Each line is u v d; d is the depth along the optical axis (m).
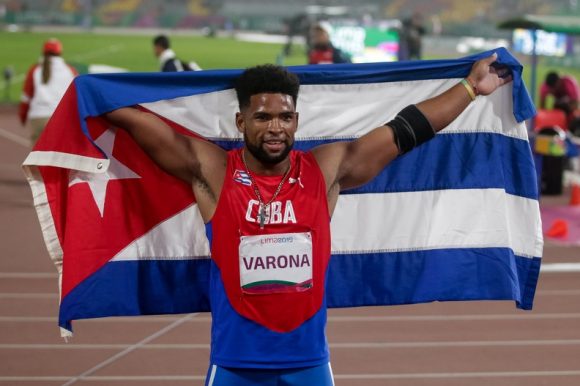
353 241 5.44
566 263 11.04
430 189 5.45
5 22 75.75
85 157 4.93
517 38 27.97
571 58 41.47
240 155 4.49
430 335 8.35
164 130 4.66
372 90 5.37
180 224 5.22
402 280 5.47
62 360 7.63
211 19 80.00
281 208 4.38
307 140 5.38
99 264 5.09
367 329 8.51
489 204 5.46
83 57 43.84
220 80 5.18
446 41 56.41
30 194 15.09
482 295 5.49
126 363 7.58
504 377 7.31
